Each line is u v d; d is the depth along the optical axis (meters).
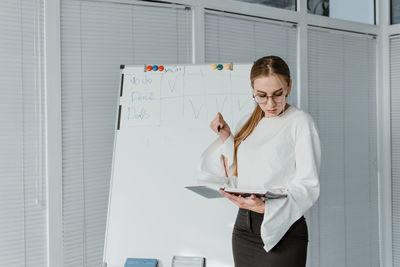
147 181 2.08
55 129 2.22
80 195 2.33
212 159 2.05
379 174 3.78
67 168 2.28
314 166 1.65
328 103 3.44
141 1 2.49
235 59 2.90
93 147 2.37
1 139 2.10
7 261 2.12
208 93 2.18
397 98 3.71
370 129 3.74
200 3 2.68
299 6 3.20
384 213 3.77
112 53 2.42
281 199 1.60
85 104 2.34
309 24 3.27
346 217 3.56
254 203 1.61
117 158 2.11
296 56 3.23
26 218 2.17
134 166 2.10
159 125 2.14
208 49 2.76
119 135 2.13
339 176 3.51
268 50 3.07
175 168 2.09
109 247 2.04
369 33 3.68
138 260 2.00
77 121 2.31
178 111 2.16
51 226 2.22
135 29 2.49
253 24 2.99
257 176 1.73
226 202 2.08
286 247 1.66
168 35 2.61
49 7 2.20
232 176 1.97
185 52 2.67
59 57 2.23
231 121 2.14
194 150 2.10
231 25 2.87
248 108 2.14
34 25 2.18
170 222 2.05
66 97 2.28
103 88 2.40
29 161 2.17
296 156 1.69
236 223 1.83
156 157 2.11
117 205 2.07
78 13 2.31
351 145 3.60
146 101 2.17
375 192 3.78
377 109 3.77
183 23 2.66
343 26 3.49
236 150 1.90
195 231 2.05
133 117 2.15
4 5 2.11
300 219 1.70
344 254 3.54
